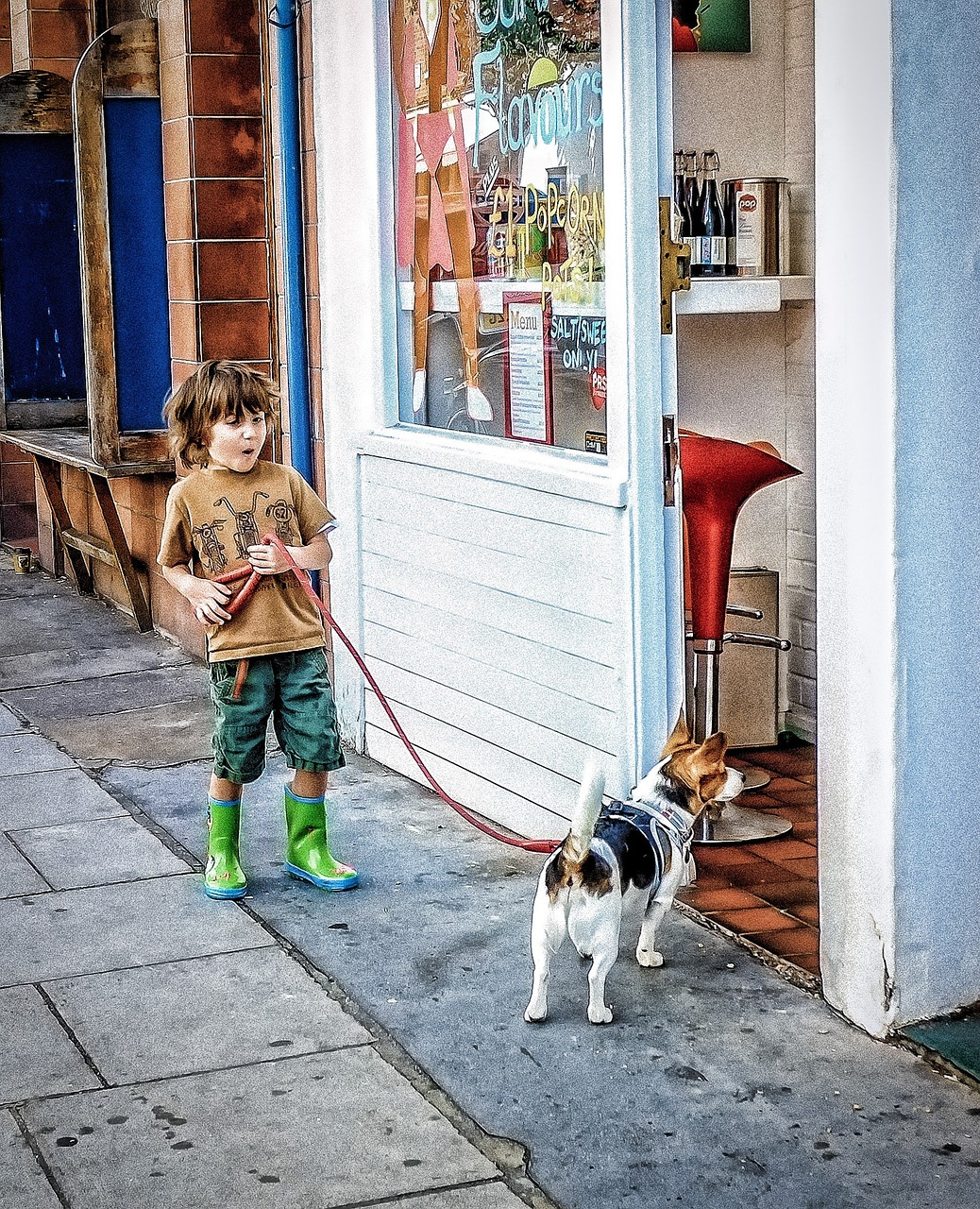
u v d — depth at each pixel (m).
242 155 6.84
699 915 4.43
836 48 3.42
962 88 3.34
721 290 5.46
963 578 3.49
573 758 4.74
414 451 5.46
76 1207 3.01
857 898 3.63
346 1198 3.03
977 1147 3.15
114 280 7.62
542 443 4.88
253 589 4.52
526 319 4.91
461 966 4.11
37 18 10.37
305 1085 3.47
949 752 3.53
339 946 4.25
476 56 5.05
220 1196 3.04
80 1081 3.51
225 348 6.93
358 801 5.54
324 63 5.90
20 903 4.62
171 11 6.93
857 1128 3.23
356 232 5.86
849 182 3.42
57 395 9.82
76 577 9.58
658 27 4.24
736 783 4.02
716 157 5.79
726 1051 3.58
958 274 3.39
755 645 6.02
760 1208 2.96
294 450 6.37
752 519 6.15
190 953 4.23
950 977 3.62
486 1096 3.41
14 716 6.86
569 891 3.66
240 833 5.22
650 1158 3.14
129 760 6.13
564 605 4.70
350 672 6.16
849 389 3.48
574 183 4.55
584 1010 3.81
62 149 9.55
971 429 3.45
